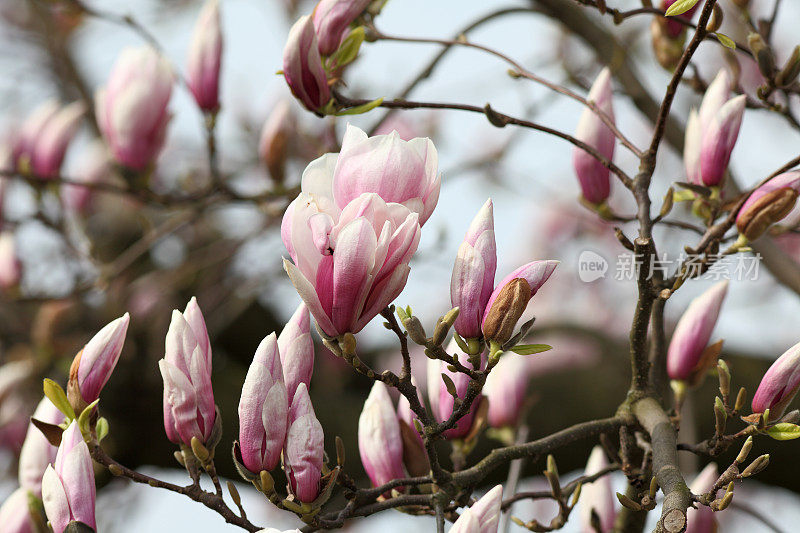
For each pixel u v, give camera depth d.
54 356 3.54
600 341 3.75
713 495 2.12
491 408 2.46
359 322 2.08
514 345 2.11
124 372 3.49
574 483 2.29
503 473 3.20
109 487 3.91
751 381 3.53
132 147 2.76
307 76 2.26
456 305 2.11
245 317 4.39
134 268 4.22
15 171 3.28
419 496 2.18
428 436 2.14
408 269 2.07
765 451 3.19
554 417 3.61
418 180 2.06
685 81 2.44
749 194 2.23
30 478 2.28
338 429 3.57
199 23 2.68
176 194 3.04
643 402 2.22
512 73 2.36
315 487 2.14
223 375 3.89
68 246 3.25
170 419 2.17
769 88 2.34
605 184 2.38
